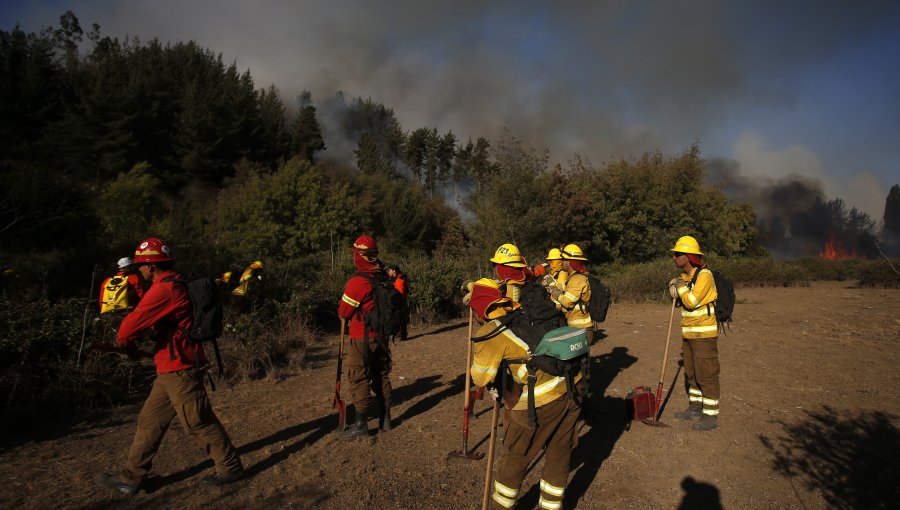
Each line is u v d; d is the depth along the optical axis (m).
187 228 25.61
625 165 27.70
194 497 4.18
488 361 3.62
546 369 3.48
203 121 54.19
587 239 25.67
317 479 4.50
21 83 47.53
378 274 5.56
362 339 5.32
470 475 4.58
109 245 11.68
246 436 5.46
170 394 4.17
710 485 4.36
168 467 4.70
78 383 6.20
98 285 9.98
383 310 5.27
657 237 27.38
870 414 5.75
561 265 6.76
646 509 4.03
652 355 8.89
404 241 45.25
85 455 4.96
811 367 7.80
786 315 13.23
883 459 4.68
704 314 5.50
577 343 3.52
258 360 8.40
